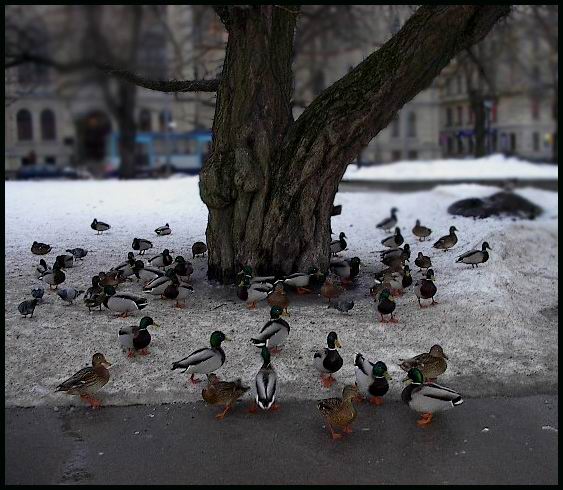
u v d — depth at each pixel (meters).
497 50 36.53
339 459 6.25
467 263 12.05
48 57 16.31
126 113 31.00
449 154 56.66
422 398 6.77
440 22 10.31
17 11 16.39
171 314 9.98
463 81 54.06
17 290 10.88
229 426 6.88
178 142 43.78
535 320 9.98
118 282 11.13
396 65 10.52
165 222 15.95
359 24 44.00
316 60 44.44
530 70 52.59
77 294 10.23
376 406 7.38
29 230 14.86
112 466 6.11
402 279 11.01
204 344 8.82
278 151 11.09
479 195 20.14
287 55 11.26
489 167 38.38
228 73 10.98
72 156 37.56
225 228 11.39
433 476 5.96
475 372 8.18
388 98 10.69
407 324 9.63
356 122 10.63
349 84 10.81
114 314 9.86
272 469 6.07
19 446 6.44
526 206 18.55
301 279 10.76
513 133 56.47
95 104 29.45
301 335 9.16
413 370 7.02
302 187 10.98
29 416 7.04
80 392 7.14
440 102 56.59
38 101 35.50
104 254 13.23
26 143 36.84
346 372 8.12
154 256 12.59
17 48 16.73
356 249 14.84
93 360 7.43
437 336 9.23
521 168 38.12
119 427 6.84
